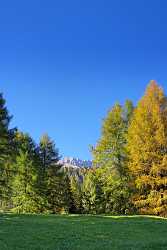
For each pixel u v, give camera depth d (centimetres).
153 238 2766
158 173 4875
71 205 6712
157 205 4844
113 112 5597
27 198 6269
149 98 5112
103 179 5594
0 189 5584
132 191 5194
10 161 5412
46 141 6462
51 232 2808
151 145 4925
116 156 5481
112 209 5647
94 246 2348
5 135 5288
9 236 2583
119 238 2708
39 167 6309
